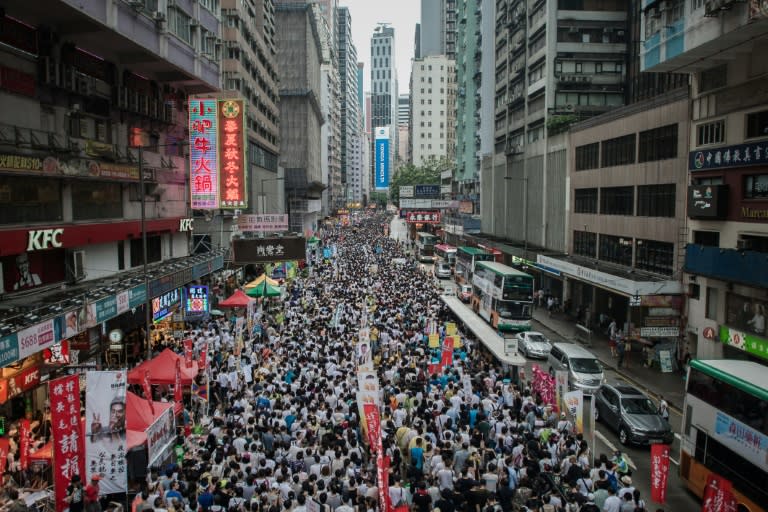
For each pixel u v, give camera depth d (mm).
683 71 31000
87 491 12406
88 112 25375
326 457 14438
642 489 16828
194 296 32531
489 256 45938
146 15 26875
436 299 44188
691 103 31719
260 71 67438
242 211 56312
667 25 28719
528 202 59125
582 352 26484
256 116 63312
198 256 38406
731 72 28359
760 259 24984
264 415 17062
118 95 27828
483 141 80438
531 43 57250
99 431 13422
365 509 11867
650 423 19734
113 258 28609
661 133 35000
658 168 34969
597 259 43562
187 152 38469
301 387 19703
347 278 52500
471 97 94312
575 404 17766
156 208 33344
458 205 95750
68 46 23938
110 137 28000
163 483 13688
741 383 14469
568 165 48562
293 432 16656
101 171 25578
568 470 14422
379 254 80000
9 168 19547
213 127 37250
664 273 34594
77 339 22984
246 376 22531
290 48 102938
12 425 18047
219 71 38469
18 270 21250
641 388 27625
